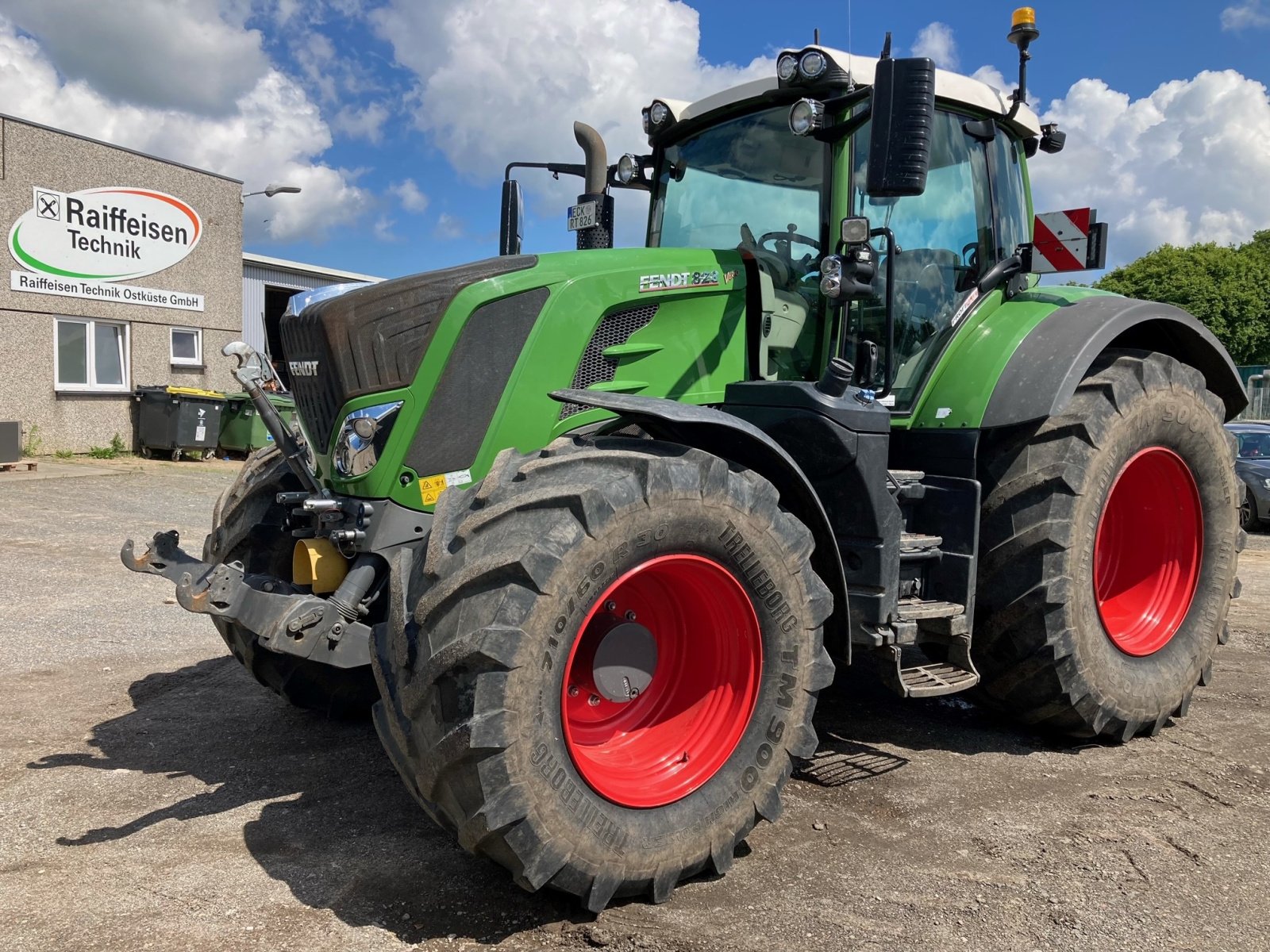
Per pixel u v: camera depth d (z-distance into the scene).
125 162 13.99
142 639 5.21
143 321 14.45
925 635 3.67
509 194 4.27
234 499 3.90
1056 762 3.73
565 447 2.74
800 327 3.75
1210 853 2.92
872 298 3.74
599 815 2.47
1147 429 3.92
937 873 2.78
